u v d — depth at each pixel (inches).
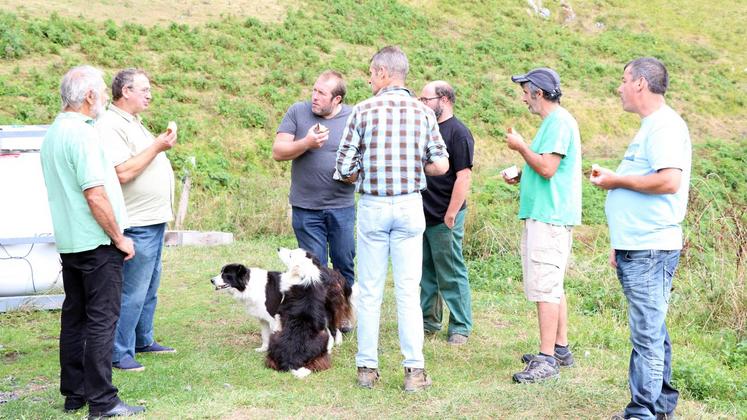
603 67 1130.7
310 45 939.3
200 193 563.8
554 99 196.4
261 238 453.4
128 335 211.5
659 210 160.7
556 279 198.2
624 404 182.5
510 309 294.8
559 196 195.5
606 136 956.6
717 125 1044.5
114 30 796.0
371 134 183.8
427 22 1160.2
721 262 347.6
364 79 884.6
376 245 189.6
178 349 235.6
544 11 1342.3
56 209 168.9
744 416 188.2
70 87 165.0
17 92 626.2
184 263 359.3
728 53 1312.7
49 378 207.5
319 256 239.5
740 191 782.5
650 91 161.8
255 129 718.5
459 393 189.5
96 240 166.6
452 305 242.8
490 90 964.0
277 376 207.2
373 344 196.5
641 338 163.5
